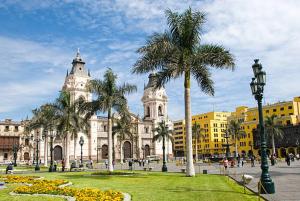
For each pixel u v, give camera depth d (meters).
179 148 182.75
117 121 48.09
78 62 119.81
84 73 119.12
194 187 21.14
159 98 138.12
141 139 130.75
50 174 39.94
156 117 135.75
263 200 15.54
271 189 18.02
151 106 137.50
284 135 112.62
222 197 16.38
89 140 117.25
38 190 19.06
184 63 30.00
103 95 40.75
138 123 130.25
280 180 26.14
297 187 20.86
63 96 54.78
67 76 119.19
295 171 37.28
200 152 169.62
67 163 56.69
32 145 112.00
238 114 150.25
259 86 19.95
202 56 30.48
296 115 117.56
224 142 167.12
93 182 25.77
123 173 37.00
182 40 31.20
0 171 53.09
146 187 21.47
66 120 54.44
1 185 23.31
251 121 132.25
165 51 30.03
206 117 173.62
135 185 22.92
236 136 104.94
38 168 58.19
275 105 127.00
